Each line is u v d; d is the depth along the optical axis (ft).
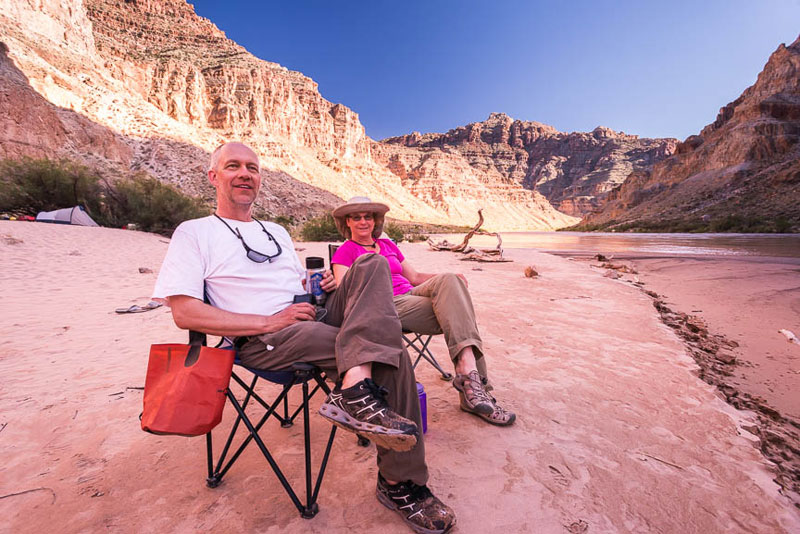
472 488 5.72
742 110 323.37
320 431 7.48
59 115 193.57
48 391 9.26
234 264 5.66
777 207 195.11
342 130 643.45
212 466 5.87
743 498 5.57
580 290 22.90
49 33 257.14
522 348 12.17
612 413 8.04
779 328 15.23
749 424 7.68
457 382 7.75
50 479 6.08
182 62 424.05
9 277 23.38
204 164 267.59
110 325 15.07
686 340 13.58
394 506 5.24
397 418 4.55
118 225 63.93
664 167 384.47
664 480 5.94
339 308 5.74
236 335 5.16
